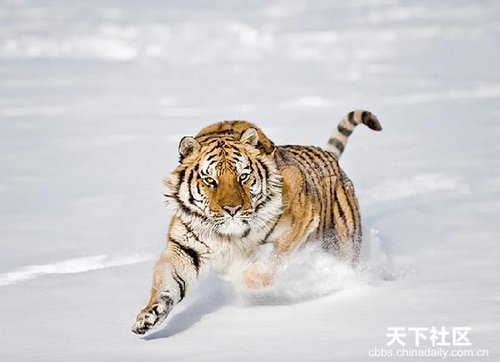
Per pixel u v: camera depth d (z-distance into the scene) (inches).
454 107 1203.9
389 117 1141.1
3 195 745.0
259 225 421.1
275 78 1595.7
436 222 617.0
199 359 343.0
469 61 1754.4
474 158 857.5
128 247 560.4
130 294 454.0
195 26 2534.5
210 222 411.5
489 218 625.6
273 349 353.4
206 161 413.1
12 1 3189.0
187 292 416.5
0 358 357.4
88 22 2610.7
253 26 2516.0
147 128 1098.1
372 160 858.1
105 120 1173.7
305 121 1111.6
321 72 1664.6
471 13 2647.6
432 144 940.6
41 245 572.7
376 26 2453.2
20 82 1561.3
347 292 442.3
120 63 1866.4
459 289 445.4
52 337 386.9
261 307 422.9
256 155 421.1
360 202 697.6
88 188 767.1
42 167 871.1
